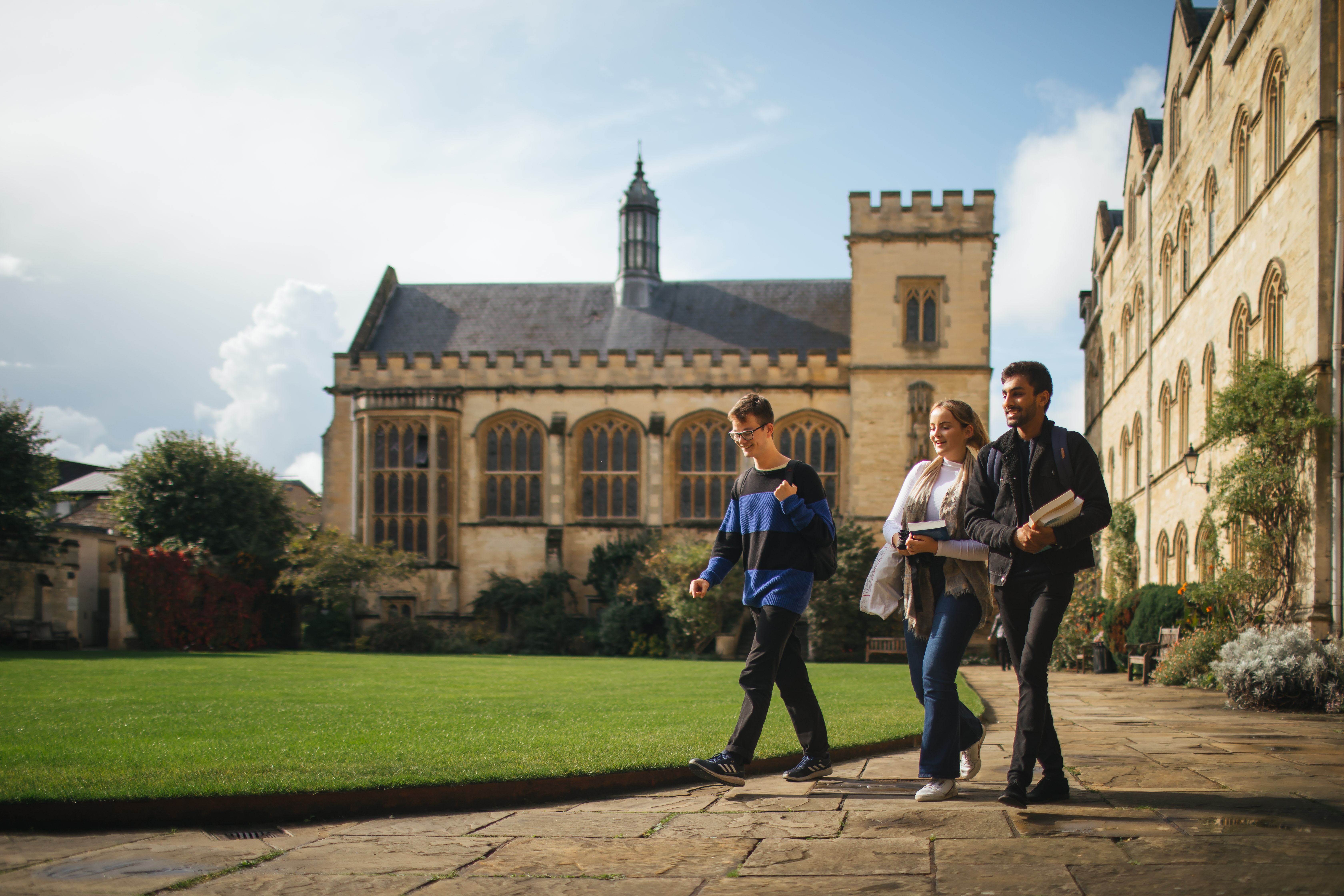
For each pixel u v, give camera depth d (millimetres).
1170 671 16500
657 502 40562
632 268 46062
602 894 3709
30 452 33312
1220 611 16812
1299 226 16094
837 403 40750
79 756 6500
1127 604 22750
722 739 7398
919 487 5730
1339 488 14805
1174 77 26453
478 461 41688
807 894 3621
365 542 40781
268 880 3986
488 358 41844
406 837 4750
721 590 34281
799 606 5828
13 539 33344
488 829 4910
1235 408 16484
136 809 5090
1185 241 25109
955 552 5473
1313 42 15523
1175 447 25766
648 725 8641
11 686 13828
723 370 41188
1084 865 3834
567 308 46281
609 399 41500
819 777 6113
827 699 11945
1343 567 14742
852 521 35688
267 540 36125
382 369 42125
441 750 6805
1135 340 32031
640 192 46531
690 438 41344
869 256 40688
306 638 38281
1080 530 5004
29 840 4773
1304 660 11289
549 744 7141
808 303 45062
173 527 35531
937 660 5414
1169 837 4230
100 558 38281
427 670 20219
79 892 3818
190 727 8445
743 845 4406
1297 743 7805
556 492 41000
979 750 5848
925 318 40469
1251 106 19203
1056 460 5168
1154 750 7340
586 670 21531
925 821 4750
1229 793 5344
